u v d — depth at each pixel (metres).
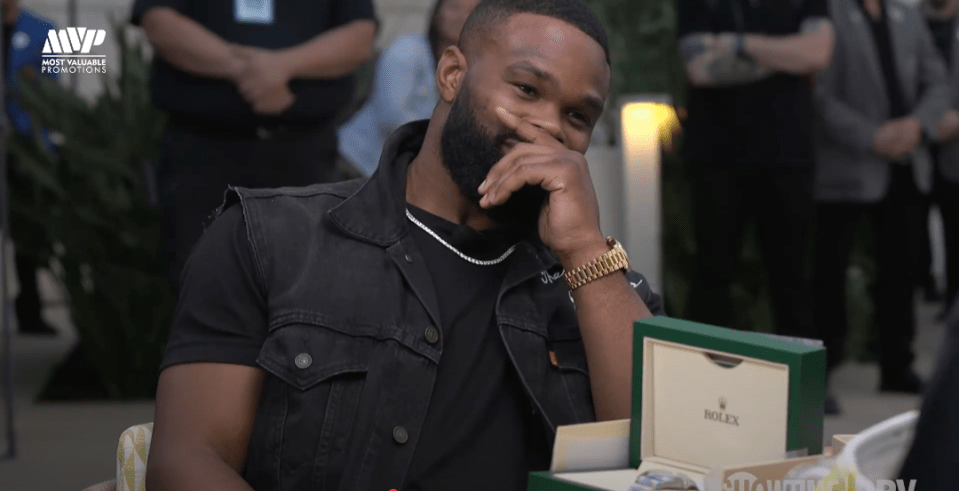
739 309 7.96
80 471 5.38
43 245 7.07
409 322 2.13
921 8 8.23
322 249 2.15
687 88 6.75
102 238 6.93
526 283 2.27
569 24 2.15
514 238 2.27
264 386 2.11
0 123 5.41
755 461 1.62
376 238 2.17
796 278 6.67
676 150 7.62
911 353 7.48
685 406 1.70
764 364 1.61
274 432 2.06
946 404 1.12
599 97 2.17
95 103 7.26
